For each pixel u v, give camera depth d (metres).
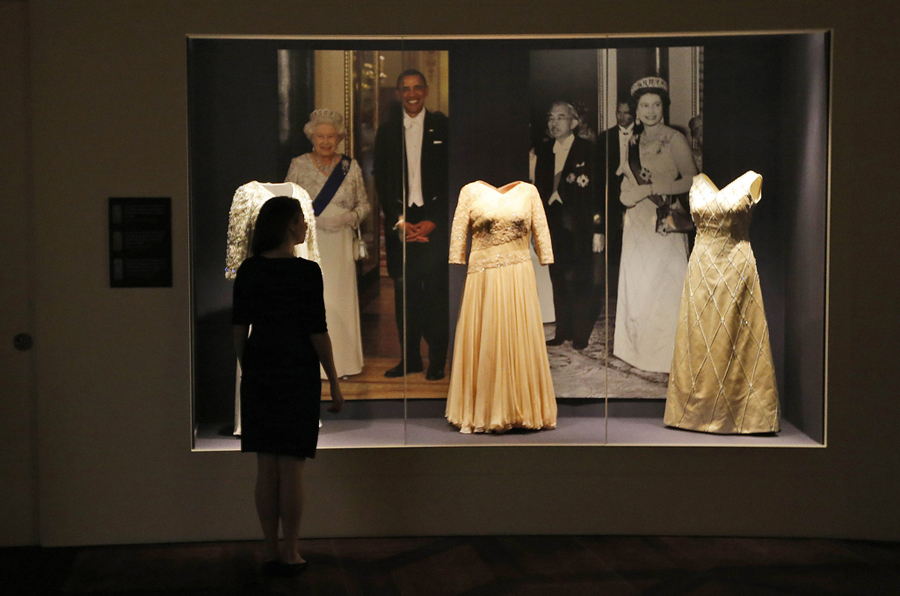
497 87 3.52
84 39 3.08
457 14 3.16
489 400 3.49
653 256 3.60
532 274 3.59
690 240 3.61
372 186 3.54
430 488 3.25
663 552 3.07
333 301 3.60
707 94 3.49
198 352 3.29
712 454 3.26
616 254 3.59
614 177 3.57
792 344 3.48
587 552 3.07
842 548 3.14
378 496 3.24
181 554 3.07
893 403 3.20
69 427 3.15
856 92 3.13
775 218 3.54
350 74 3.45
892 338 3.18
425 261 3.61
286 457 2.74
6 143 3.16
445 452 3.25
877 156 3.15
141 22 3.09
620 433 3.46
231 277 3.32
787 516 3.25
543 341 3.58
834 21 3.13
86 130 3.10
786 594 2.66
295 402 2.67
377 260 3.60
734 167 3.53
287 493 2.75
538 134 3.54
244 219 3.31
